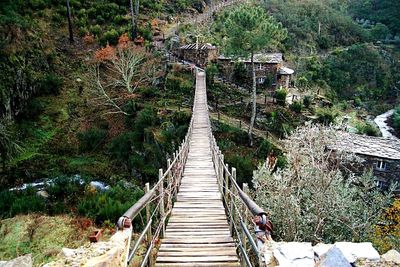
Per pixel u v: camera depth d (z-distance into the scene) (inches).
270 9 1998.0
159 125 828.6
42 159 767.1
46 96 954.1
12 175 711.1
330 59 1754.4
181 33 1266.0
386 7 2502.5
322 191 299.4
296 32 1897.1
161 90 967.0
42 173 724.7
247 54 868.0
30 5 1216.2
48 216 437.1
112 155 801.6
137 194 530.6
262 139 834.2
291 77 1285.7
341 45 2032.5
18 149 772.6
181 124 821.2
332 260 105.5
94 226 397.7
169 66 1041.5
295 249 120.7
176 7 1576.0
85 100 957.8
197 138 624.7
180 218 270.5
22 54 935.7
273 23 894.4
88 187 597.9
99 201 460.8
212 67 1047.0
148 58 1024.2
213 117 885.8
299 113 964.6
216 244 219.9
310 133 371.2
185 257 200.7
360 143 667.4
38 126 860.0
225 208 289.7
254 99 846.5
